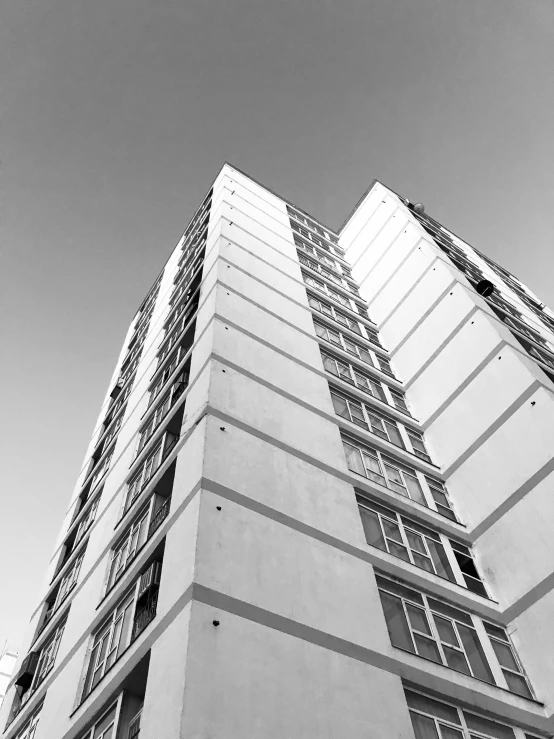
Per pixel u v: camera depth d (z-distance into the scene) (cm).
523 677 1445
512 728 1277
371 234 3584
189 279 2802
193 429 1530
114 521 1895
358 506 1612
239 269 2427
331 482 1595
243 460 1436
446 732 1160
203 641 988
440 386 2291
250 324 2066
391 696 1134
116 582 1561
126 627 1364
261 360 1892
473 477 1938
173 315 2806
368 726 1041
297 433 1678
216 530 1205
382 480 1814
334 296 2900
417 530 1709
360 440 1897
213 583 1096
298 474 1530
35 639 2125
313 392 1931
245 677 977
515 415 1936
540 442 1811
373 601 1323
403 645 1295
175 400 1900
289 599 1173
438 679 1253
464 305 2461
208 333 1900
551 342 2984
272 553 1247
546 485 1723
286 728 947
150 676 1019
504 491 1820
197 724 869
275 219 3481
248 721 918
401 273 3011
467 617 1511
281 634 1093
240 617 1070
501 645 1501
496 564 1705
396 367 2558
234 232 2808
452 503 1941
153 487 1656
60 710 1427
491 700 1291
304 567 1273
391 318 2819
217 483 1319
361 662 1157
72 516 2673
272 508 1360
